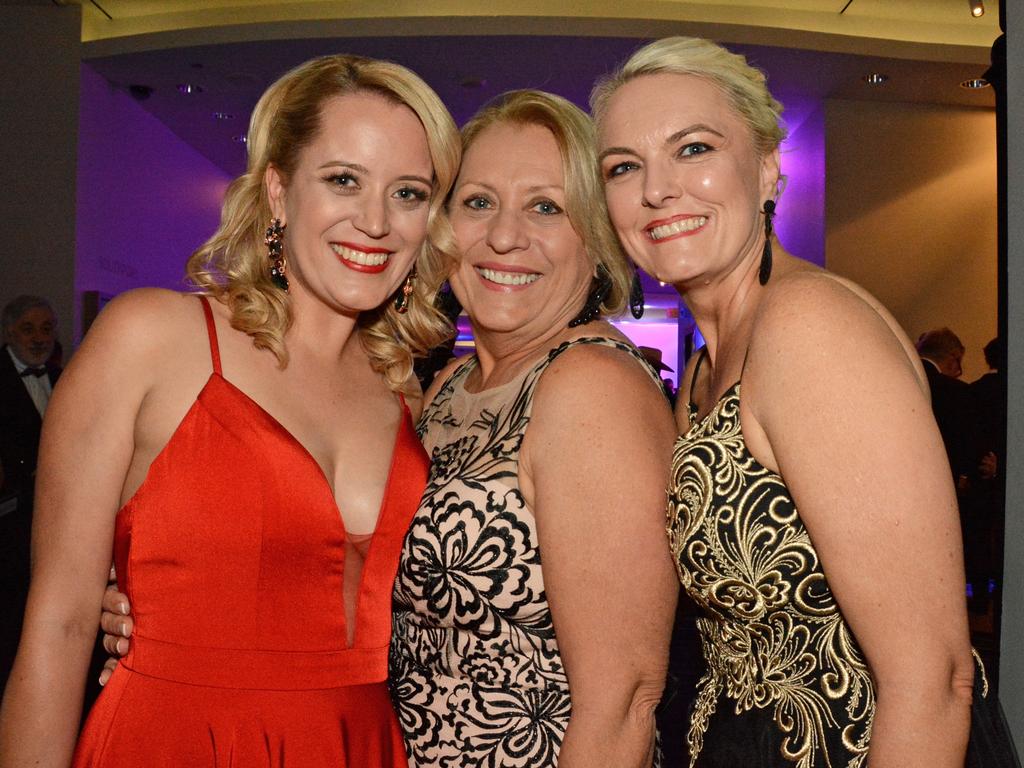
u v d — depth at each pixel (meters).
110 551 1.57
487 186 1.82
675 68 1.56
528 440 1.63
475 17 8.10
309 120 1.70
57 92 9.09
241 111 10.41
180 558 1.57
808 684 1.35
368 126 1.68
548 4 8.45
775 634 1.39
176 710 1.55
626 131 1.58
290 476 1.63
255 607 1.59
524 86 9.13
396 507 1.76
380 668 1.73
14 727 1.48
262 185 1.77
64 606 1.51
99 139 9.56
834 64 8.45
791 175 10.45
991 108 9.32
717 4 8.58
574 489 1.53
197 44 8.59
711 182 1.53
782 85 9.02
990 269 9.22
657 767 1.73
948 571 1.16
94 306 9.23
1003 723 1.31
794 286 1.30
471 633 1.68
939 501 1.17
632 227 1.63
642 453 1.53
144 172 10.64
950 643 1.17
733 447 1.37
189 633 1.57
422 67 8.76
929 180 9.30
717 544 1.38
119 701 1.56
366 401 1.86
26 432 5.22
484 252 1.83
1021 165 2.03
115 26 9.43
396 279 1.77
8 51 9.12
